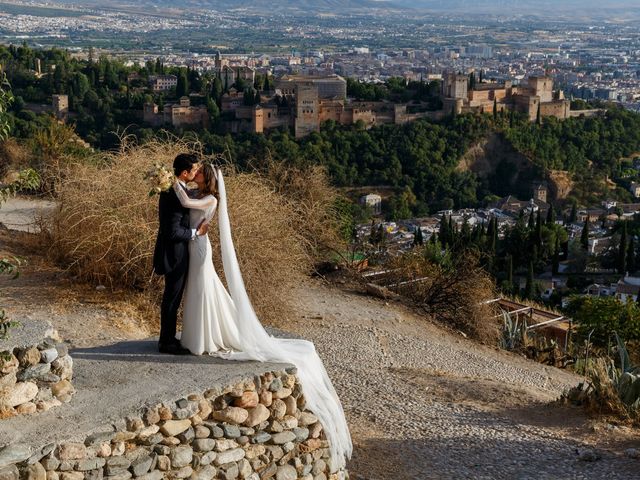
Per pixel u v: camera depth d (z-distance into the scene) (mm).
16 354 5125
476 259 15852
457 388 10836
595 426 9469
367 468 7523
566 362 14523
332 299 14664
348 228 17922
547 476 7867
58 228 11727
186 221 6336
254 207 11648
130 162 11641
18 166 18016
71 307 10172
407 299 15414
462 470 7871
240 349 6363
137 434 5211
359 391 10320
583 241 60875
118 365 6109
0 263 5633
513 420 9672
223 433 5633
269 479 5871
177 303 6406
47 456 4793
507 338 15000
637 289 48250
